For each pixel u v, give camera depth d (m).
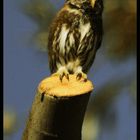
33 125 8.55
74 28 11.28
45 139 8.55
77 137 8.64
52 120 8.47
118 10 12.07
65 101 8.42
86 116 12.20
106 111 12.20
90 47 11.37
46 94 8.48
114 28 12.15
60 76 9.06
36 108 8.55
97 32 11.43
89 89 8.73
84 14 11.30
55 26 11.36
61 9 11.49
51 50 11.43
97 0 11.30
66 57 11.31
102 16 11.93
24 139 8.72
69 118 8.48
